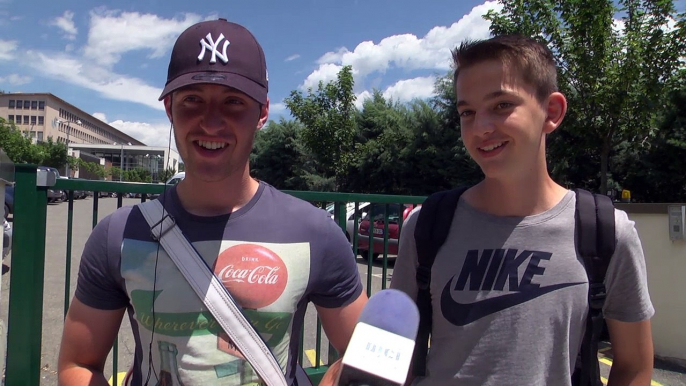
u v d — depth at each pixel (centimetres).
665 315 429
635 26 849
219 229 141
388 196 347
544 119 145
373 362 89
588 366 137
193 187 143
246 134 142
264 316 135
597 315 137
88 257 142
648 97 807
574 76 855
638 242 141
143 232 140
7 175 233
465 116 150
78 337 141
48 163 5362
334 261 150
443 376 145
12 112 10706
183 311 133
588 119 862
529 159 143
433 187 2136
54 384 351
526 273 140
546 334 137
